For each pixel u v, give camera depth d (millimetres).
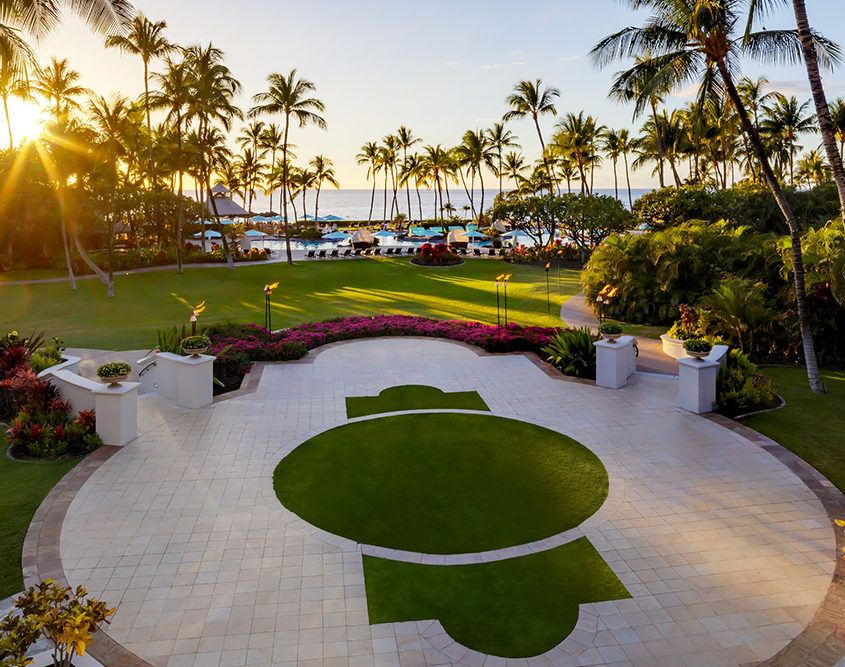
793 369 15812
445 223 84250
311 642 5922
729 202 36250
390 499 8984
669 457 10391
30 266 40219
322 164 92438
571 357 15945
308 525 8219
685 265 21906
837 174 12109
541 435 11500
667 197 38375
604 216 42469
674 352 17234
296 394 14156
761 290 17344
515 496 9039
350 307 27906
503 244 64438
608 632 6051
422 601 6566
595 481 9508
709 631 6062
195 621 6234
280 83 42156
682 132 47312
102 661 5625
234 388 14680
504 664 5613
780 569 7117
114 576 7020
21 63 17547
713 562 7270
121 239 56406
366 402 13602
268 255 52438
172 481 9555
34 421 11203
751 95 47906
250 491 9242
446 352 18203
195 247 51938
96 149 34406
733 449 10695
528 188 62625
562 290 32000
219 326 20453
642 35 15258
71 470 9930
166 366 13664
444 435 11555
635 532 7973
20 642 4465
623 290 22891
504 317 24703
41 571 7105
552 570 7133
